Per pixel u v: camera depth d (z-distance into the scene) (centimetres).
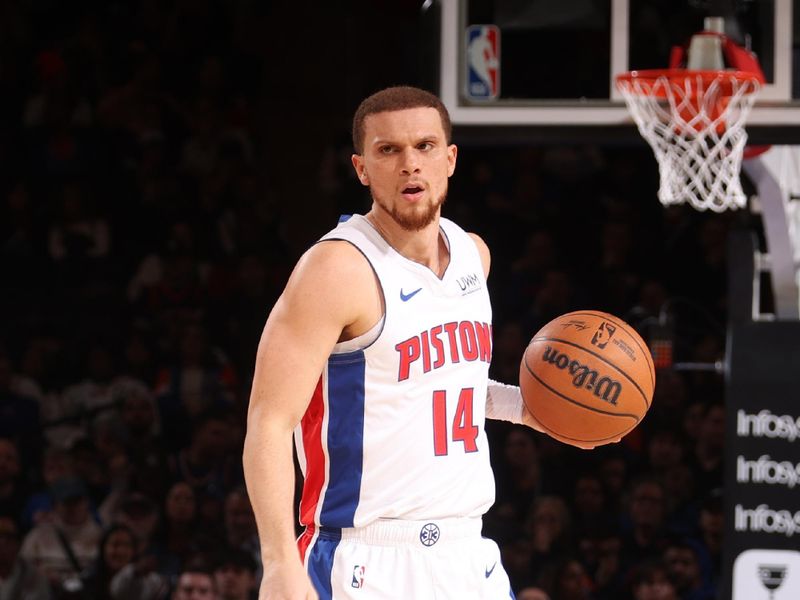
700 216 2516
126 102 2662
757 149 1566
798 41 1454
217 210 2583
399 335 769
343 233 768
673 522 2053
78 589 1859
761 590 1541
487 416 923
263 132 2769
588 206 2572
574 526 2017
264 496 714
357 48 2817
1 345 2259
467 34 1484
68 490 1970
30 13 2753
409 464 777
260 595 707
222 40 2811
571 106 1459
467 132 1467
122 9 2780
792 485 1537
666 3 1481
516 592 1908
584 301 2412
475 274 812
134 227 2544
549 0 1480
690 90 1421
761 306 2228
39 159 2597
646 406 873
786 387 1541
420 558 781
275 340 738
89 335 2358
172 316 2378
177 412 2216
